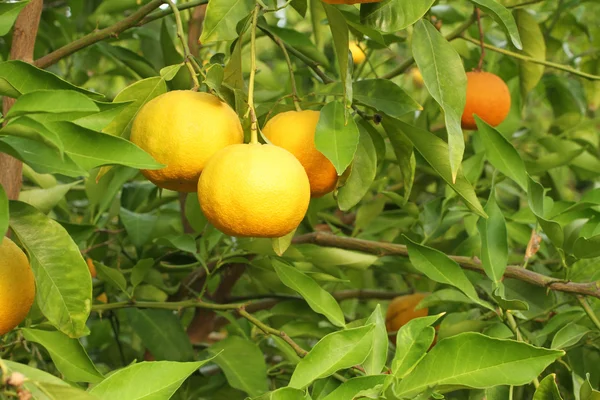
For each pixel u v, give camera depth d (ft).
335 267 3.62
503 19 2.87
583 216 3.39
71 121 2.52
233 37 2.85
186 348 3.58
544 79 4.91
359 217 4.08
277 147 2.69
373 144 3.04
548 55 4.82
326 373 2.67
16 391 2.20
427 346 2.71
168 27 4.32
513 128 4.39
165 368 2.52
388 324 3.85
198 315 4.14
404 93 3.01
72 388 2.23
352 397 2.59
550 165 4.01
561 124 4.89
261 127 3.06
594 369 3.48
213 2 2.82
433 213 3.88
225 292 4.13
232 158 2.62
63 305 2.63
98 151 2.49
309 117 2.86
